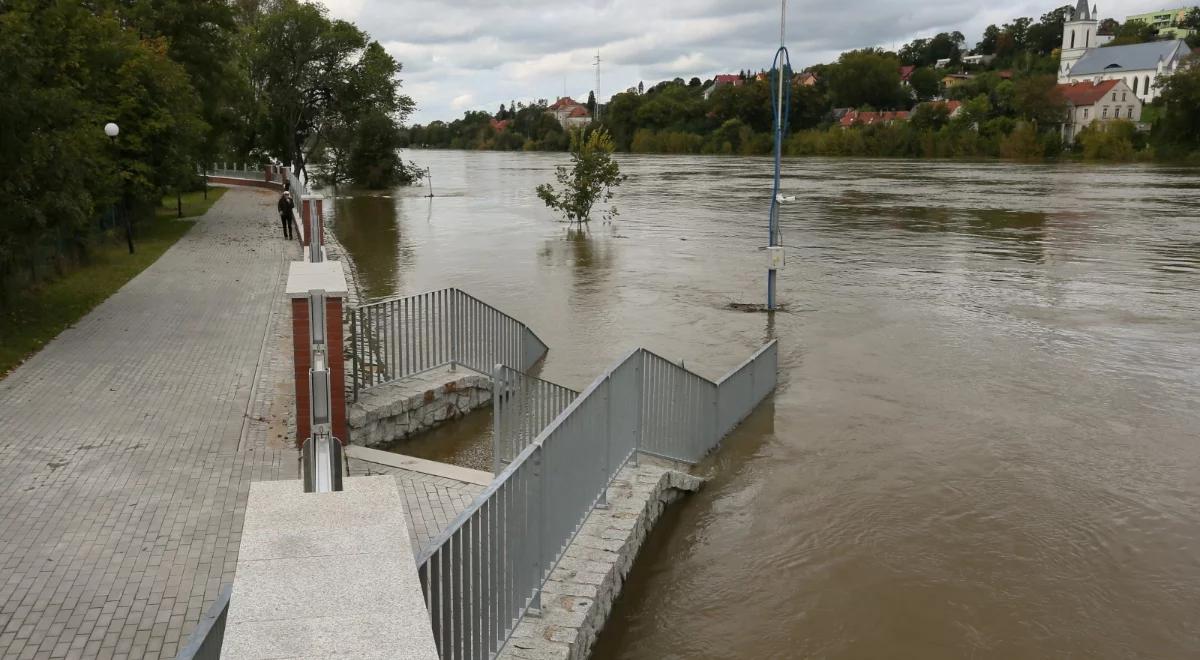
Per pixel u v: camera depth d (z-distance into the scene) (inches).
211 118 1595.7
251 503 132.1
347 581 110.1
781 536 344.2
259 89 2566.4
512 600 223.0
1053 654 267.7
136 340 557.6
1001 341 677.3
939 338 687.7
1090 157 4175.7
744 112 5708.7
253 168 2824.8
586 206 1583.4
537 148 7121.1
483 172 3708.2
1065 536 344.8
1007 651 269.1
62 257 774.5
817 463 421.7
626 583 292.2
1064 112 4808.1
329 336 362.6
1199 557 328.5
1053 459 426.3
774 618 285.7
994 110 4963.1
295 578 110.4
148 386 456.4
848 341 678.5
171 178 1133.7
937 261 1107.9
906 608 292.7
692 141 5787.4
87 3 1247.5
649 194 2292.1
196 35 1514.5
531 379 377.1
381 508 130.9
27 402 425.7
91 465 347.9
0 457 353.4
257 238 1152.8
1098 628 281.9
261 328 597.6
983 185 2509.8
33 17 750.5
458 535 181.2
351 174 2704.2
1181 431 466.9
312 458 158.4
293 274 370.6
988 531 349.1
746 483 397.7
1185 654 268.2
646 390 358.6
